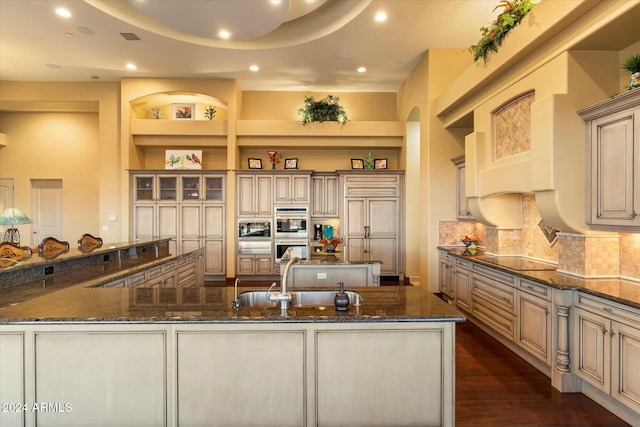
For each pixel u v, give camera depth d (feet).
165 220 22.41
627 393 6.92
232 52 17.80
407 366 5.94
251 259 22.59
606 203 8.33
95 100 22.11
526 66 10.72
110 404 5.74
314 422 5.88
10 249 11.21
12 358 5.65
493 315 11.82
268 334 5.86
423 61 18.38
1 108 23.89
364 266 12.69
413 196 22.52
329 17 15.80
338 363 5.90
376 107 24.64
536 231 12.67
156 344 5.78
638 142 7.39
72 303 6.54
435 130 17.60
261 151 24.67
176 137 22.97
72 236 25.57
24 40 16.37
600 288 7.99
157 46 17.07
